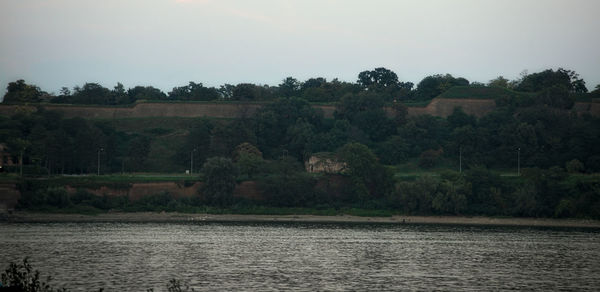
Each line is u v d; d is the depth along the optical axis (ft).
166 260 323.57
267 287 256.11
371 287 259.19
